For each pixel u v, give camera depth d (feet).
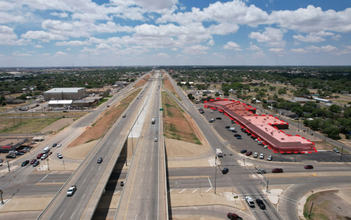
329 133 392.06
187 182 248.11
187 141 357.41
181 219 192.34
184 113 563.48
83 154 312.91
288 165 287.48
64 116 552.82
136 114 474.90
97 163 257.14
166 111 511.81
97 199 193.26
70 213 175.32
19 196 225.15
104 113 576.61
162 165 250.37
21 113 589.32
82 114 578.66
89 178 226.17
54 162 299.38
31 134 419.95
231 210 203.41
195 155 316.40
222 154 315.58
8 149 333.01
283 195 224.94
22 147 353.31
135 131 364.17
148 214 173.17
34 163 288.92
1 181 252.83
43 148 350.43
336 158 307.99
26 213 201.77
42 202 216.13
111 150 291.38
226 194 226.17
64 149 344.90
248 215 196.65
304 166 283.18
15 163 298.15
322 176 261.44
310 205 210.18
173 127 406.00
